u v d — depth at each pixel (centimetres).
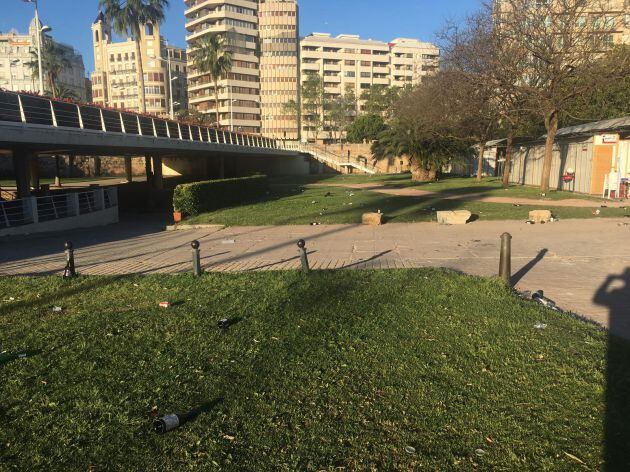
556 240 1184
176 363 489
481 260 988
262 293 747
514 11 2350
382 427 367
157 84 12119
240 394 421
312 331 567
